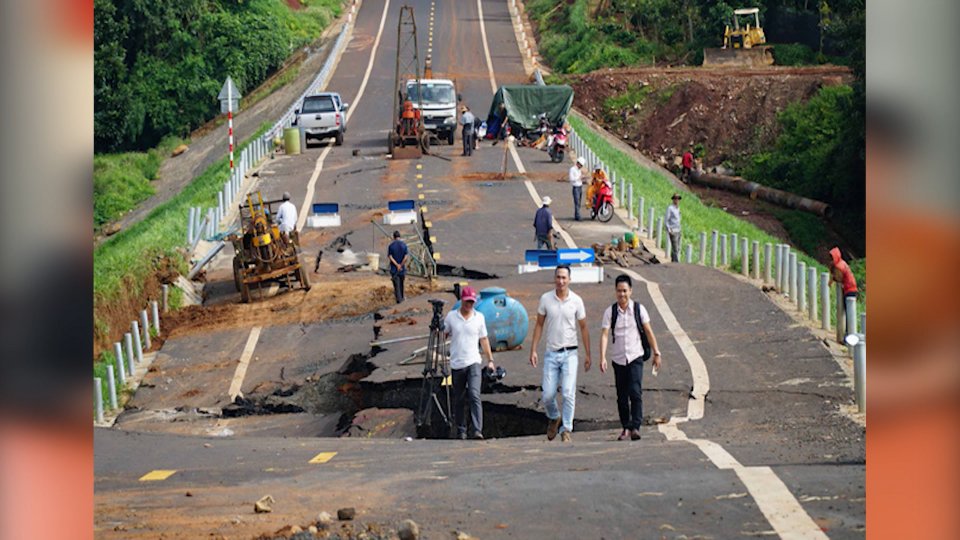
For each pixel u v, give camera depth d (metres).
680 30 107.06
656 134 85.19
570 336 18.66
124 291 35.53
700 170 79.62
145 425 26.00
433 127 66.94
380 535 10.51
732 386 22.36
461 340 19.94
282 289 37.81
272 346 31.86
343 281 38.53
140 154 86.62
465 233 44.12
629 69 92.94
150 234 43.19
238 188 53.91
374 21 118.94
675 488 12.16
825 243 68.25
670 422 20.45
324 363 29.72
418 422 22.77
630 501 11.66
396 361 26.30
